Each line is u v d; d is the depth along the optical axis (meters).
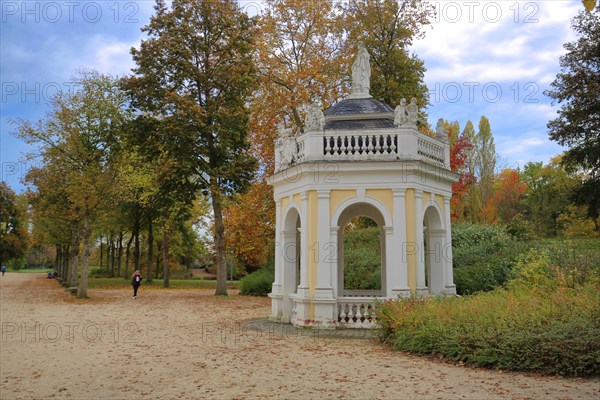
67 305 28.41
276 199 19.59
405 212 16.30
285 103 30.97
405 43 35.56
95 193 33.41
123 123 35.38
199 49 33.59
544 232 54.81
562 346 9.66
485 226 31.12
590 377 9.46
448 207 18.72
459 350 11.00
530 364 9.98
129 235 71.12
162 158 35.44
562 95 36.16
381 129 16.67
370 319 16.23
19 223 81.69
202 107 33.25
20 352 13.48
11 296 35.88
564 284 15.81
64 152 35.25
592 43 35.84
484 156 57.38
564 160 38.09
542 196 58.19
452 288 18.16
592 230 49.28
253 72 32.84
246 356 12.34
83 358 12.55
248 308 26.45
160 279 62.72
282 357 12.09
